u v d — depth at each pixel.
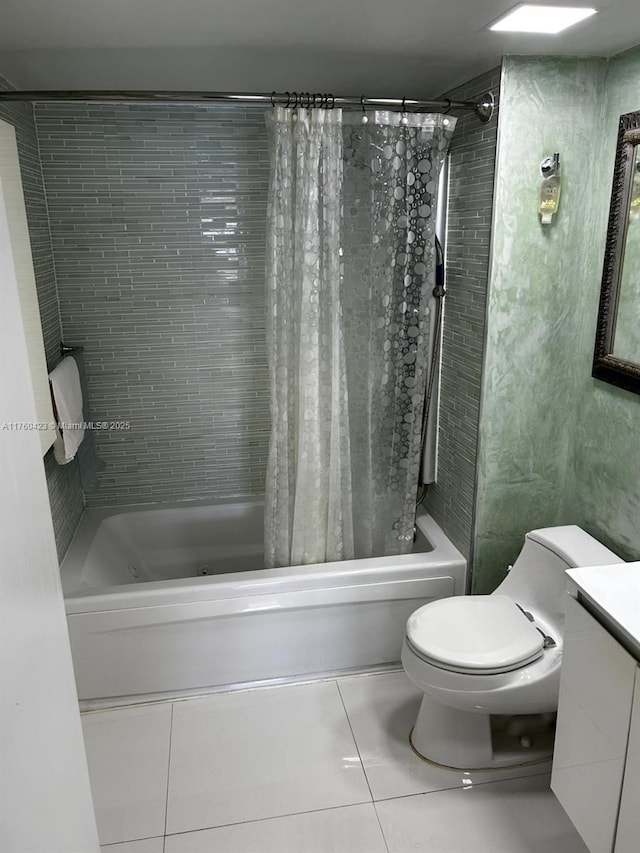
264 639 2.36
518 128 1.94
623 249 1.87
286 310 2.17
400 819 1.86
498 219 2.01
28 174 2.39
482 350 2.15
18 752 0.69
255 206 2.75
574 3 1.43
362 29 1.63
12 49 1.78
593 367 2.05
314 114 1.97
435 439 2.65
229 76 2.13
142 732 2.21
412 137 2.11
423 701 2.08
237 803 1.92
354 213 2.15
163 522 3.01
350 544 2.45
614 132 1.91
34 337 2.05
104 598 2.21
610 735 1.43
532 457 2.27
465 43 1.75
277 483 2.35
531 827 1.83
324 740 2.15
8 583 0.68
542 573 2.08
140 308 2.79
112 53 1.84
